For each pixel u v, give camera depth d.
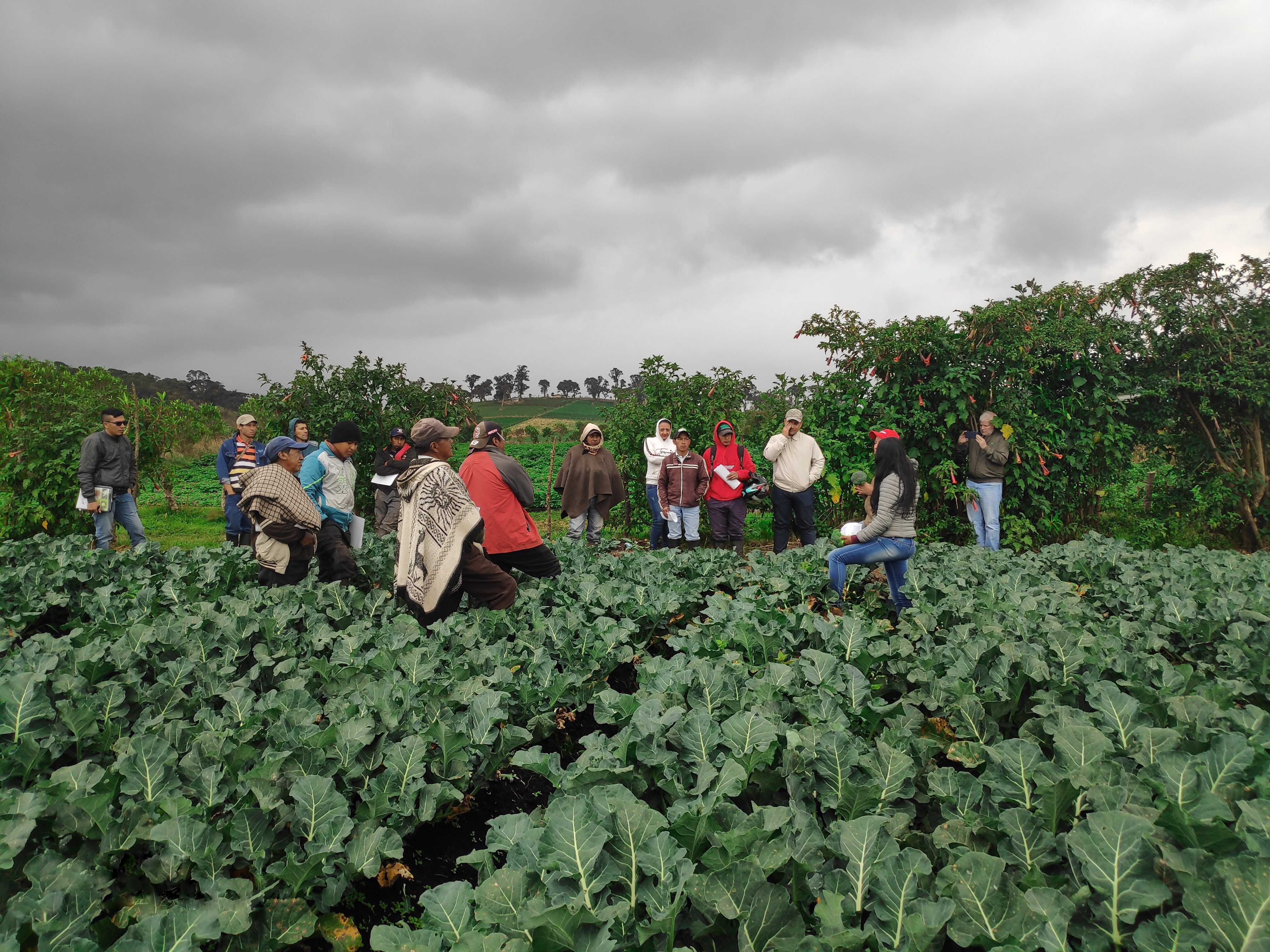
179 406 14.90
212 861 2.54
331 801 2.78
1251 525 11.57
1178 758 2.60
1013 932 2.04
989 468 10.30
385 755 3.22
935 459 11.07
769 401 12.16
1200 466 11.76
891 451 6.14
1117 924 2.01
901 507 6.13
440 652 4.68
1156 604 5.85
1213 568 7.27
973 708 3.74
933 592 6.23
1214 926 1.84
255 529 6.39
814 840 2.39
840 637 4.67
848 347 11.29
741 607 5.30
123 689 3.75
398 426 12.69
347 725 3.30
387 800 2.95
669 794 2.90
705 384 12.39
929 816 2.98
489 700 3.65
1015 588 6.46
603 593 5.95
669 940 2.07
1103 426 11.23
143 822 2.66
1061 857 2.37
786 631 5.08
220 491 26.75
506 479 6.25
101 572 7.17
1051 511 11.35
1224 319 11.47
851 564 6.52
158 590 6.60
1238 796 2.43
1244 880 1.86
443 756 3.33
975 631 4.95
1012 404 10.76
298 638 5.11
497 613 5.45
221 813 2.91
